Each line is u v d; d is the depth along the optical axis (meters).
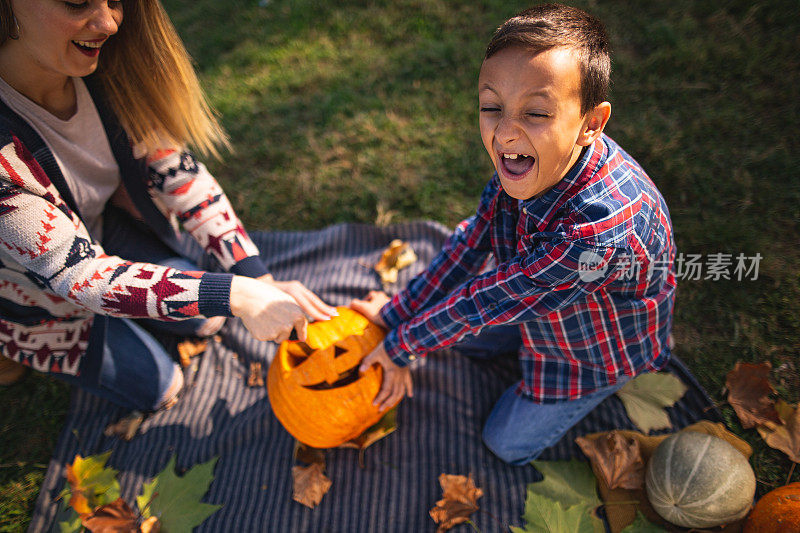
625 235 1.48
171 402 2.35
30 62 1.54
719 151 3.12
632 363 1.92
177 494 2.05
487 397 2.34
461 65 3.80
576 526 1.89
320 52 4.04
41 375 2.49
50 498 2.12
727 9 3.77
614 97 3.46
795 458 2.07
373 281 2.74
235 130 3.58
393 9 4.27
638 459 2.02
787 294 2.57
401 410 2.31
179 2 4.66
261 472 2.15
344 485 2.11
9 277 1.78
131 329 2.23
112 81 1.82
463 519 1.98
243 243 2.19
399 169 3.27
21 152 1.52
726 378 2.35
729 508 1.75
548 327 1.84
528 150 1.33
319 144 3.45
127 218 2.26
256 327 1.76
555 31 1.24
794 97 3.28
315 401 1.87
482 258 2.09
